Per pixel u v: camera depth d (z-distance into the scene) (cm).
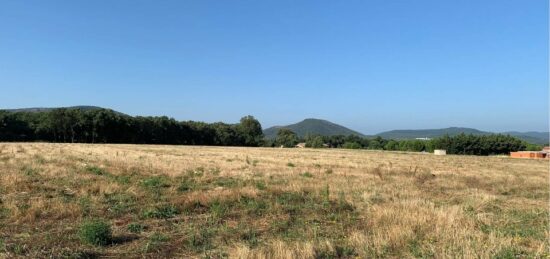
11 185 1541
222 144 12650
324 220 1176
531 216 1288
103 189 1541
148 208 1245
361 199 1501
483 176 2616
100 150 4538
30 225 1023
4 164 2420
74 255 793
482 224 1107
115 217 1153
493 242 866
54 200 1306
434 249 840
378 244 873
